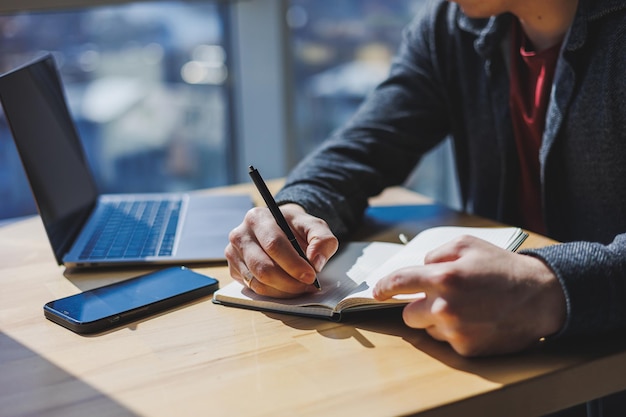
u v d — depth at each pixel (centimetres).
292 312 87
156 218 124
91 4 150
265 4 202
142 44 196
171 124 205
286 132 211
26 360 78
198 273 100
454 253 80
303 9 207
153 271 104
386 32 220
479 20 125
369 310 88
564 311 76
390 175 129
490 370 73
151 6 194
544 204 120
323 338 81
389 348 78
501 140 127
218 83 208
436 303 75
